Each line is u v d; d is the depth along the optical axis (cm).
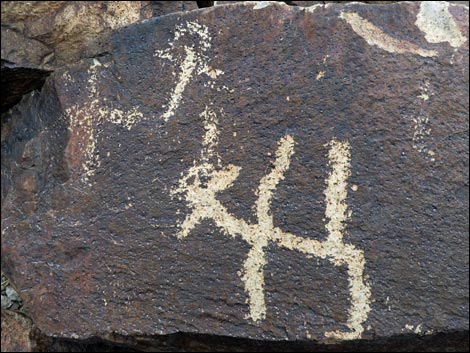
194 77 89
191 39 89
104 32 95
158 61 90
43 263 90
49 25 98
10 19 98
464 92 86
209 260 88
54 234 90
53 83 94
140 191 89
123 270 89
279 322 87
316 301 86
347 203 86
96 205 89
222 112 88
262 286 87
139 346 94
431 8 88
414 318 85
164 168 89
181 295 88
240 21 89
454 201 85
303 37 87
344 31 87
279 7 88
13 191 94
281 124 87
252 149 88
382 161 86
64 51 99
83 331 89
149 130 89
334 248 86
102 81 91
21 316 101
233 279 87
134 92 90
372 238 86
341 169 86
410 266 85
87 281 89
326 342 87
